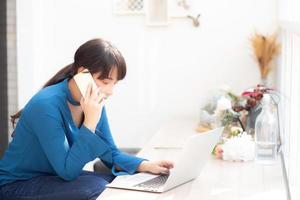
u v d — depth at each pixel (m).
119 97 4.13
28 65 4.07
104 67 2.16
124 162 2.35
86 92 2.13
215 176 2.17
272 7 3.87
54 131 2.15
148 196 1.88
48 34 4.14
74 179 2.23
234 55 3.96
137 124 4.14
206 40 3.98
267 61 3.78
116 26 4.08
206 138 2.05
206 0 3.95
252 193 1.91
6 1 4.05
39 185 2.23
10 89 4.13
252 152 2.44
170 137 3.15
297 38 2.53
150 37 4.05
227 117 2.89
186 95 4.05
